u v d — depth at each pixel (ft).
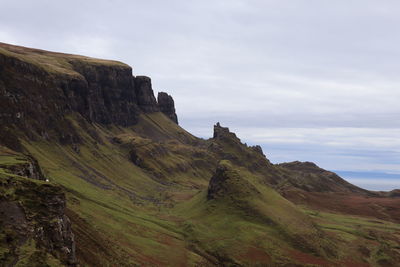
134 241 331.77
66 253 158.10
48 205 167.12
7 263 125.39
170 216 522.88
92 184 538.88
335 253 434.30
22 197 160.45
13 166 209.46
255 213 485.97
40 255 136.36
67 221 177.17
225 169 590.55
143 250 318.04
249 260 380.58
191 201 614.34
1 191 154.40
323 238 465.06
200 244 410.31
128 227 371.56
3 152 257.96
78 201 359.46
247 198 518.37
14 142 463.83
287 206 540.52
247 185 553.23
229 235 435.12
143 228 395.75
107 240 276.21
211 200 545.44
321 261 401.29
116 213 406.62
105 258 225.15
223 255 387.55
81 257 192.13
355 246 479.82
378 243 509.76
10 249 132.36
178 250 363.15
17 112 543.80
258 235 432.66
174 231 443.32
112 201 476.13
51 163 506.48
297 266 380.17
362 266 413.59
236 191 536.83
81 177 542.98
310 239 443.32
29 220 151.12
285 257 393.91
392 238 545.85
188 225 460.55
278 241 428.97
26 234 143.43
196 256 365.40
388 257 445.78
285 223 470.39
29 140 532.73
